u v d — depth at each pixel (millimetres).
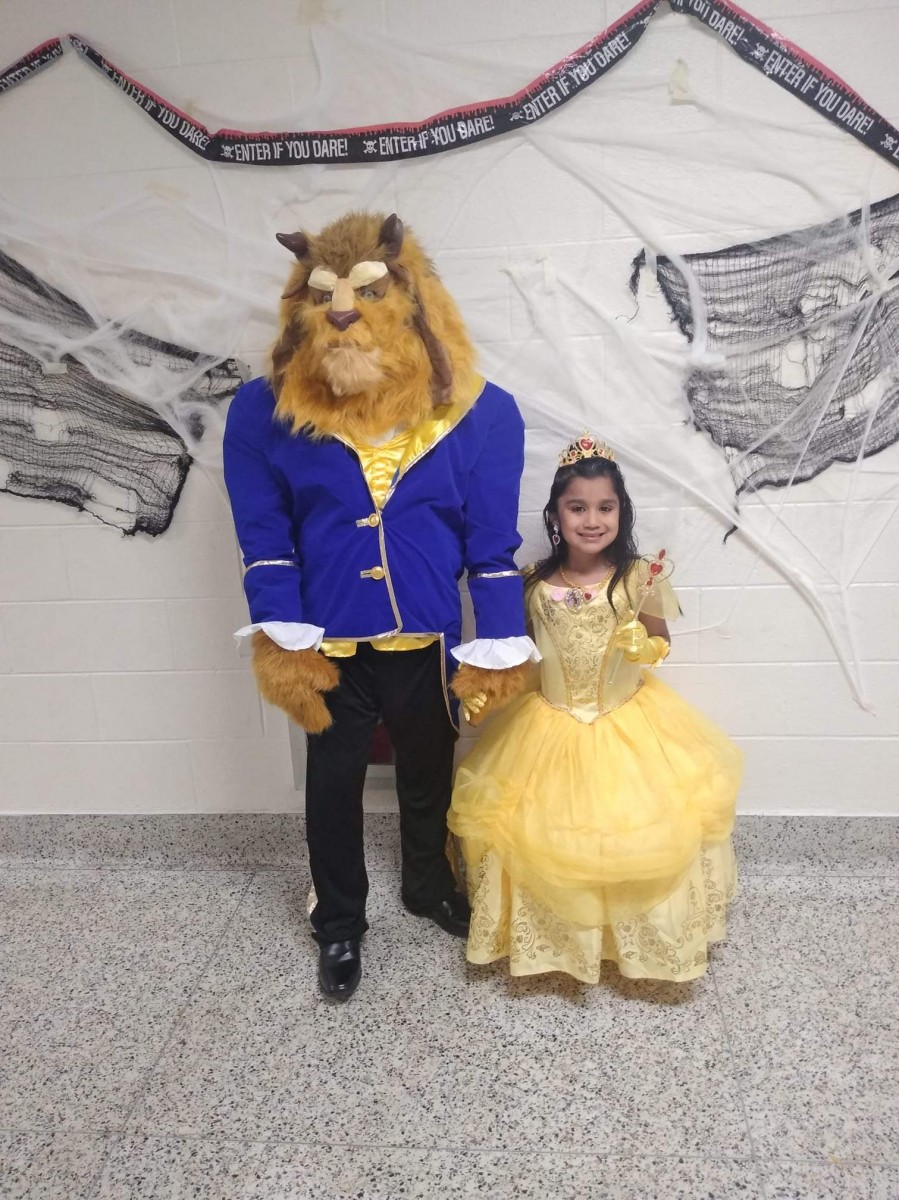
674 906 1562
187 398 1812
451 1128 1402
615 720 1647
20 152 1725
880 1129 1364
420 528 1525
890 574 1804
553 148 1646
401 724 1641
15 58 1677
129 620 1967
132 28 1651
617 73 1606
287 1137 1399
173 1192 1318
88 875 2094
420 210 1697
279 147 1679
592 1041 1557
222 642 1962
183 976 1755
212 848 2111
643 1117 1405
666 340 1718
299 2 1615
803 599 1835
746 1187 1285
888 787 1929
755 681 1896
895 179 1618
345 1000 1666
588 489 1568
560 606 1654
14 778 2104
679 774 1621
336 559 1523
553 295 1717
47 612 1977
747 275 1676
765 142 1617
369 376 1395
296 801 2061
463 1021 1613
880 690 1870
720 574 1836
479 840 1659
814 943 1759
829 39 1564
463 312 1742
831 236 1646
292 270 1529
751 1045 1529
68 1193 1322
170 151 1703
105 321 1790
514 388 1771
